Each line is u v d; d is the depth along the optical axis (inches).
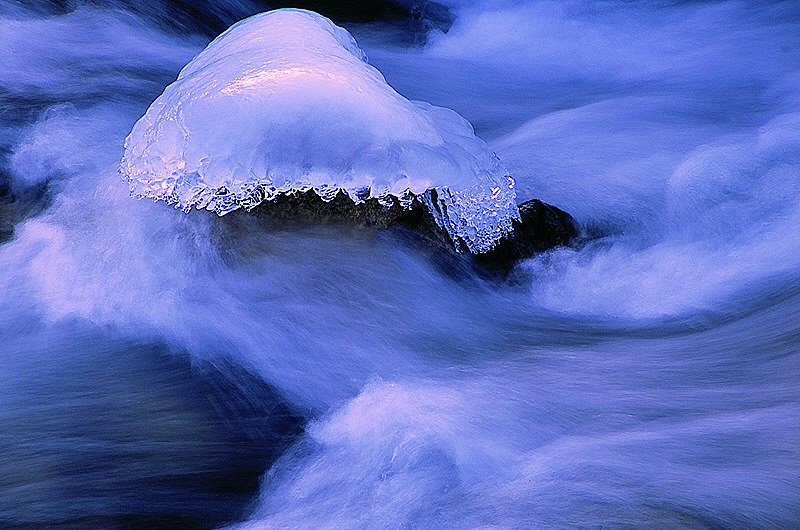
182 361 338.6
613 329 369.7
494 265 379.2
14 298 364.8
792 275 395.5
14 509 272.4
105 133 494.9
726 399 305.6
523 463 270.4
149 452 295.6
